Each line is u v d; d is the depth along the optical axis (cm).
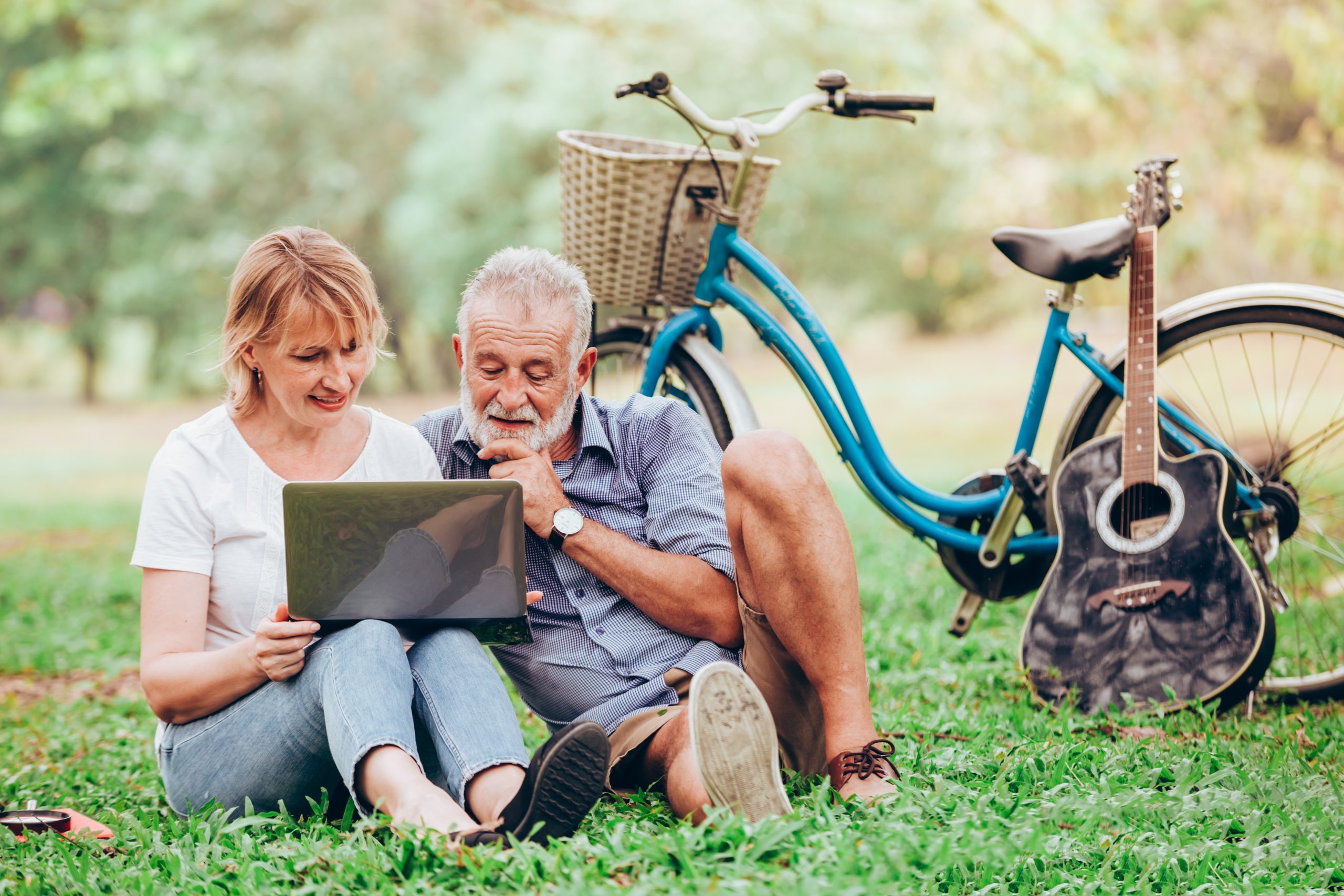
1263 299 327
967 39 1120
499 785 211
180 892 197
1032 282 2116
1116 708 306
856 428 371
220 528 237
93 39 1594
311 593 223
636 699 246
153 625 233
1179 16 1182
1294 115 1231
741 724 212
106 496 1262
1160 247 1306
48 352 3200
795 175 1705
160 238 1952
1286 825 220
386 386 2342
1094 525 323
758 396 1752
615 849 200
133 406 2388
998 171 1310
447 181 1720
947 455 1173
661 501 259
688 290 409
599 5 1402
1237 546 348
